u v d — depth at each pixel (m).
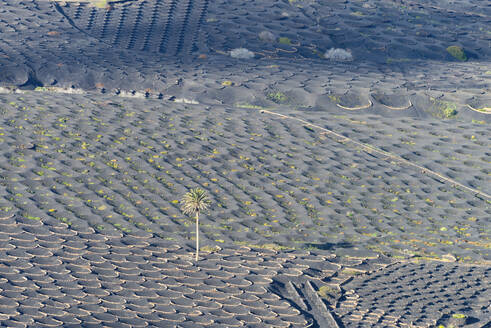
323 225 94.00
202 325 68.06
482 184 105.44
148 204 94.62
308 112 128.00
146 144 108.69
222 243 87.88
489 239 92.44
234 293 75.56
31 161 100.50
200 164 105.25
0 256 78.25
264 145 112.50
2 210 88.56
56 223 87.50
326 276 81.88
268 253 86.44
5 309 66.94
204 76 140.25
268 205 97.38
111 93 133.38
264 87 135.88
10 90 129.38
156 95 133.12
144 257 81.94
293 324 69.88
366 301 76.38
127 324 66.50
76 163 101.56
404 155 112.56
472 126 124.06
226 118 121.12
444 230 94.25
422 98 135.38
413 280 81.94
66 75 135.62
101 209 92.25
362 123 123.19
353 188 102.81
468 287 80.56
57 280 74.38
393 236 92.50
